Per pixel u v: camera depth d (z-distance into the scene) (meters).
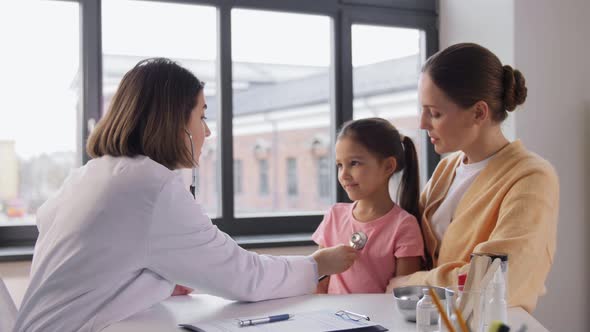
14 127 2.15
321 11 2.36
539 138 2.05
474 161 1.28
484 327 0.82
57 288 1.01
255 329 0.91
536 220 1.08
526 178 1.13
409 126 2.60
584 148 2.11
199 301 1.16
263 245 2.16
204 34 2.29
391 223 1.40
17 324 1.04
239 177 8.96
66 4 2.13
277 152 8.11
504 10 2.08
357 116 2.55
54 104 2.16
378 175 1.42
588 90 2.12
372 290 1.38
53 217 1.10
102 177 1.06
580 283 2.09
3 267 1.89
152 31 2.24
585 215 2.11
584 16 2.13
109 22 2.18
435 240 1.33
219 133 2.28
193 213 1.06
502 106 1.21
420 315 0.89
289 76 6.54
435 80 1.18
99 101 2.12
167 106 1.12
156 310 1.08
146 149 1.11
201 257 1.06
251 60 2.37
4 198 2.16
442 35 2.47
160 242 1.03
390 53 2.53
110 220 1.01
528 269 1.05
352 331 0.90
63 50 2.14
